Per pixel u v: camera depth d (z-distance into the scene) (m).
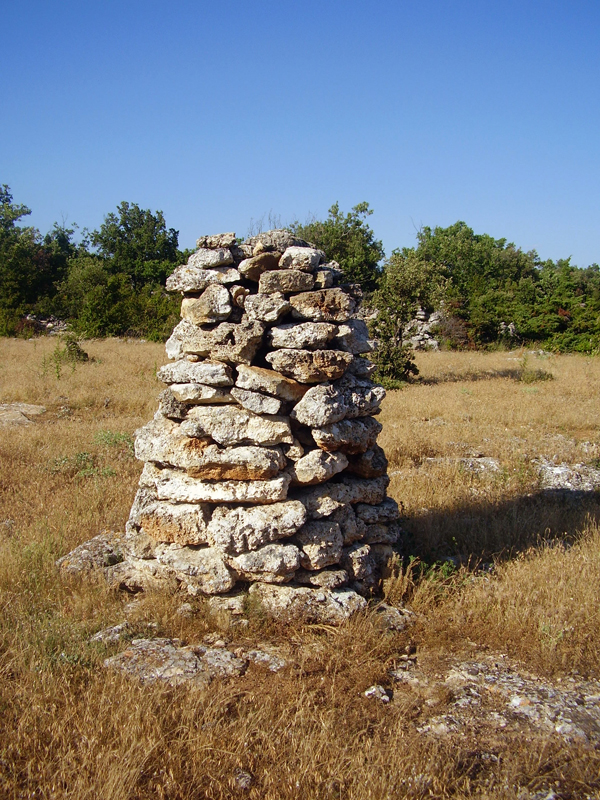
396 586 5.18
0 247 43.59
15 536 6.36
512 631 4.61
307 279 5.02
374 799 3.04
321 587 4.86
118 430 11.41
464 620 4.80
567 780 3.26
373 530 5.41
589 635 4.48
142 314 32.00
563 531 6.59
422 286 20.86
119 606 5.00
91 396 14.82
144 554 5.22
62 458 9.44
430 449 10.37
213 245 5.20
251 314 4.96
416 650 4.55
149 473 5.26
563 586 5.03
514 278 50.50
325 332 4.95
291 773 3.21
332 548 4.93
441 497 7.61
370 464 5.35
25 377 17.33
